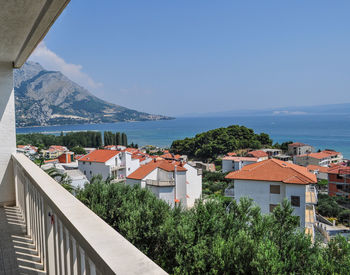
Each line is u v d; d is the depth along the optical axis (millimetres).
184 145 90375
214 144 83000
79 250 1119
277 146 93125
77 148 92375
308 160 73688
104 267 763
